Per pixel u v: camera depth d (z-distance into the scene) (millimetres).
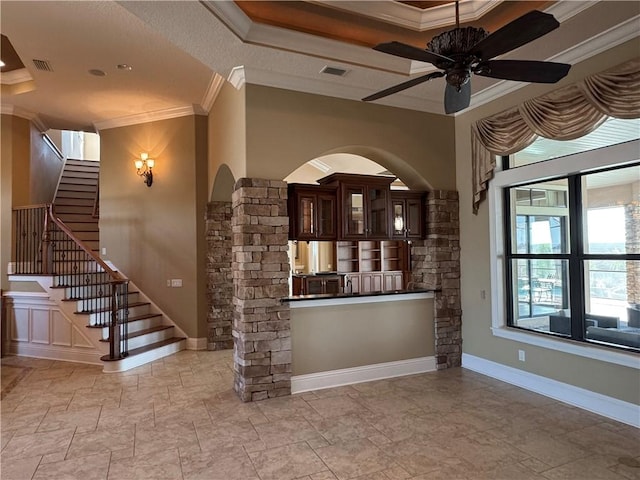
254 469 2773
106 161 6551
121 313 5711
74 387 4430
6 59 4984
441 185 5082
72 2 3492
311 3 3289
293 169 4273
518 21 2025
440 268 5016
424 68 4105
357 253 9602
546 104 3852
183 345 6055
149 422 3525
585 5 3012
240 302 4109
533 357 4203
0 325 5691
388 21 3539
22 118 6102
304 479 2650
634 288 3482
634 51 3252
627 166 3508
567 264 4008
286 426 3426
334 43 3748
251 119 4098
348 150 4812
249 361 4008
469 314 4996
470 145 4930
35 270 5898
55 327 5578
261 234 4090
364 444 3100
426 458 2889
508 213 4605
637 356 3322
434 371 4914
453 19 3520
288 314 4191
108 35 4023
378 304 4715
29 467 2816
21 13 3645
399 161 4922
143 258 6324
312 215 4605
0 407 3879
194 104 5957
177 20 3146
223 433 3305
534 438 3166
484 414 3623
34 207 5820
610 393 3527
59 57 4465
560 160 3873
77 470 2777
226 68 4039
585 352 3670
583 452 2943
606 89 3342
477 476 2660
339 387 4391
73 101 5734
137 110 6113
